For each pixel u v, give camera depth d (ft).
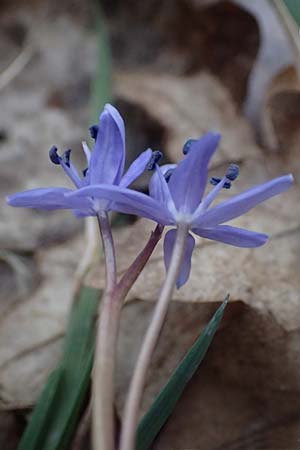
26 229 0.60
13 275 0.58
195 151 0.36
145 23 0.75
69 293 0.53
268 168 0.56
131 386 0.35
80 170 0.65
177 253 0.37
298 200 0.53
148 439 0.40
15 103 0.71
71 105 0.72
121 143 0.38
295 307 0.47
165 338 0.48
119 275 0.48
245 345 0.47
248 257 0.49
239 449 0.46
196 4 0.72
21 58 0.72
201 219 0.37
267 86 0.61
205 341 0.39
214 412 0.46
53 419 0.44
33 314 0.52
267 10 0.67
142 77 0.67
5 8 0.78
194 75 0.66
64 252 0.56
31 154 0.66
